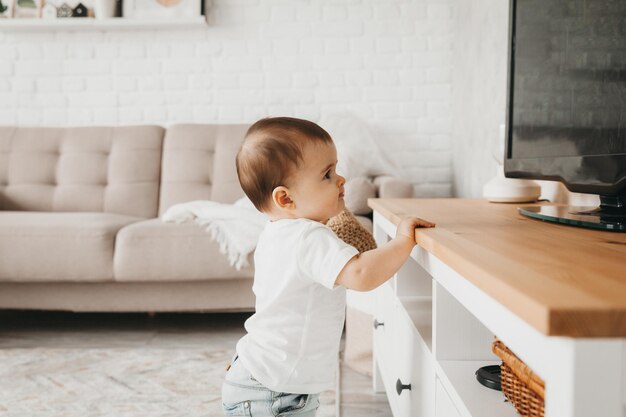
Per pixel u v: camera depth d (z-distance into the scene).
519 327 0.46
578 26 1.01
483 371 0.80
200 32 3.09
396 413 1.26
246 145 0.98
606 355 0.38
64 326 2.44
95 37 3.10
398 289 1.26
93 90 3.12
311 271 0.88
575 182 1.03
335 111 3.08
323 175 0.96
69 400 1.63
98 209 2.77
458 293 0.66
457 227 0.91
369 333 1.84
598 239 0.75
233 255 2.11
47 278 2.16
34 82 3.13
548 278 0.47
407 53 3.07
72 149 2.85
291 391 0.94
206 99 3.11
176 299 2.22
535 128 1.21
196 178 2.79
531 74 1.23
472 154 2.50
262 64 3.09
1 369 1.89
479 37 2.37
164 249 2.13
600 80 0.93
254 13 3.08
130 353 2.05
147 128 2.91
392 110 3.09
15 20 2.96
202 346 2.14
